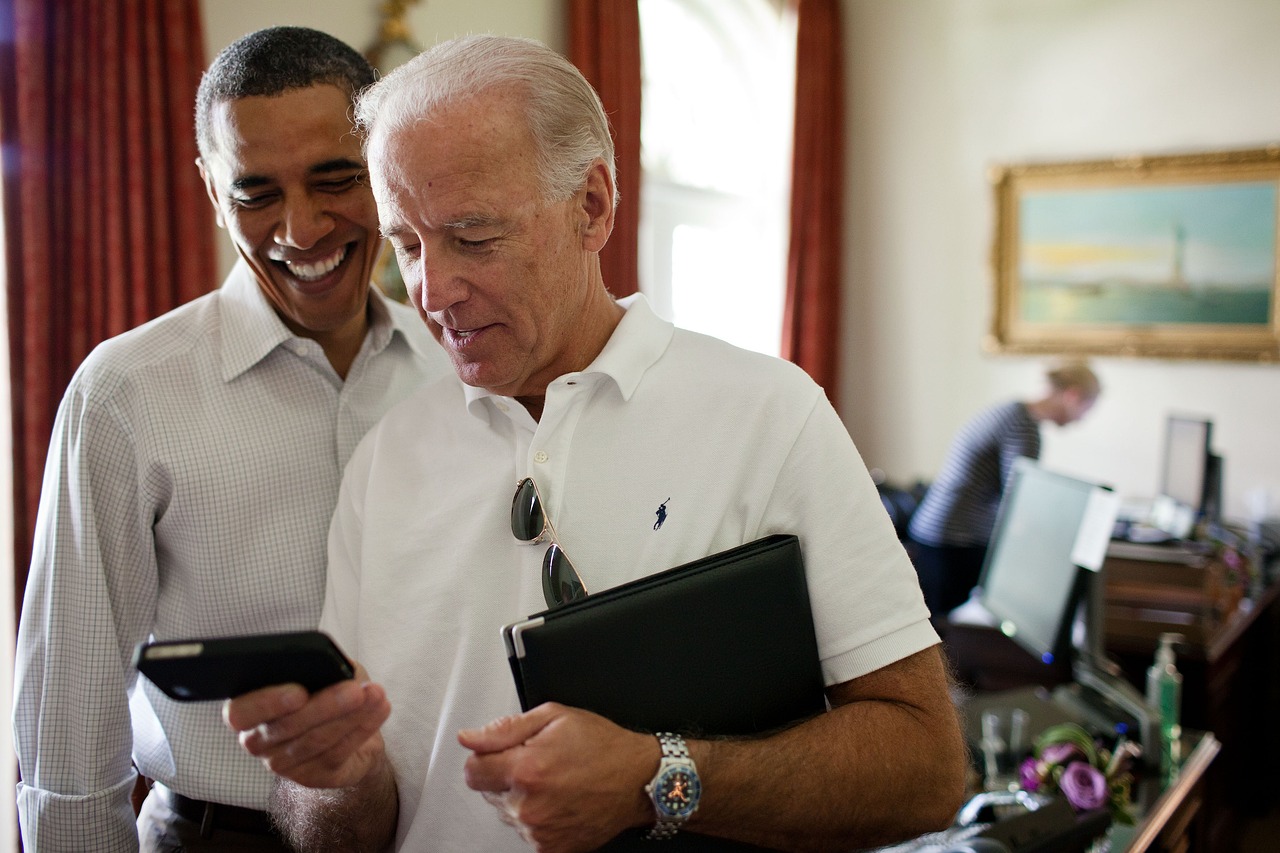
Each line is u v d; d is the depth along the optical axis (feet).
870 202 18.40
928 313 18.12
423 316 3.64
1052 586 7.47
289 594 4.59
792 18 17.47
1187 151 16.08
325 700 2.93
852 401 18.84
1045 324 17.13
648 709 3.23
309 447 4.68
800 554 3.60
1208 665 9.20
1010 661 8.79
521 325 3.50
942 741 3.49
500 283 3.41
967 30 17.49
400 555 4.01
